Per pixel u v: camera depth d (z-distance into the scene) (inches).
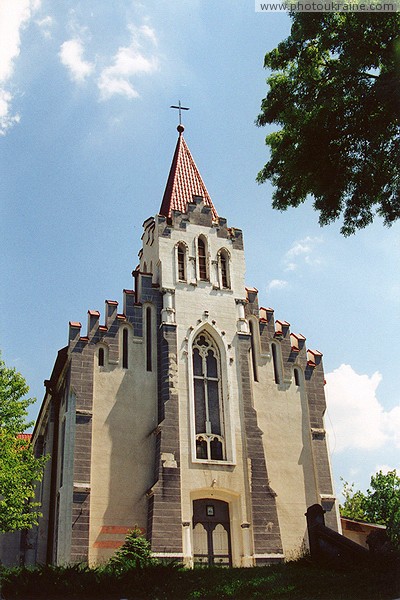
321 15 1000.2
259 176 1117.1
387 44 969.5
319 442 1430.9
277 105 1059.9
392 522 1446.9
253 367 1459.2
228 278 1507.1
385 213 1056.2
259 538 1247.5
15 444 1359.5
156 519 1197.1
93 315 1366.9
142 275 1445.6
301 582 794.2
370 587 727.1
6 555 1672.0
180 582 825.5
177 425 1295.5
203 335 1435.8
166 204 1644.9
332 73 1027.9
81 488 1197.7
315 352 1541.6
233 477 1300.4
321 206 1059.3
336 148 1027.3
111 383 1322.6
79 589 764.0
